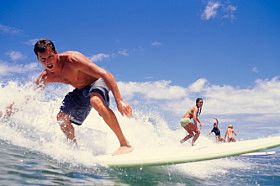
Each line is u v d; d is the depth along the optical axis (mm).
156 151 4086
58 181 2764
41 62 4340
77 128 5188
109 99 4465
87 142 4855
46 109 4848
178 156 3824
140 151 4141
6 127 4457
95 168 3486
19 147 3818
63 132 4586
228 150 3918
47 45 4270
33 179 2713
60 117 4574
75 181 2854
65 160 3594
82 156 3875
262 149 3918
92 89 4340
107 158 3834
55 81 4633
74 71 4398
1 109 4527
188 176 3943
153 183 3279
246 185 3842
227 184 3781
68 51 4469
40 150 3844
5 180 2574
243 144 4102
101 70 4234
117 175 3361
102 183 2926
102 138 5164
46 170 3072
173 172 3992
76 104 4582
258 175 4754
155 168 3959
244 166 6016
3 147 3715
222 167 5355
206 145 4238
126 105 4184
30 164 3201
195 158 3732
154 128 7574
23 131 4492
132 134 6914
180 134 11125
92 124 6102
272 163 7266
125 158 3824
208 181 3822
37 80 4715
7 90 4633
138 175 3521
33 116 4742
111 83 4207
